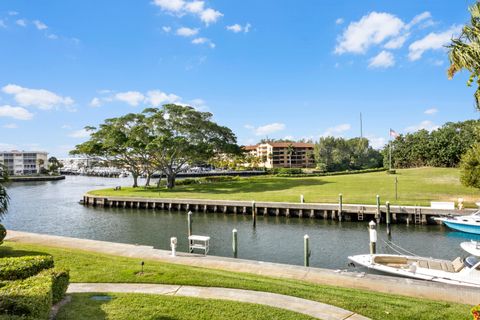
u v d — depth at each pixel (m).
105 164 69.38
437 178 58.41
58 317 7.97
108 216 39.84
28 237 19.34
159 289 10.35
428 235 27.08
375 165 111.06
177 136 60.56
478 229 25.98
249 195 45.06
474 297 10.63
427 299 10.30
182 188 58.75
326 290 10.55
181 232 30.12
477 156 31.94
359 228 30.38
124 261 13.68
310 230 29.88
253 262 14.78
